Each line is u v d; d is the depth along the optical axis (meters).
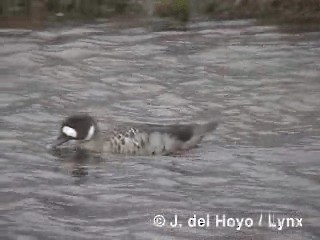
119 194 17.09
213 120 21.42
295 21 30.83
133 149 19.34
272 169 18.34
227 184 17.58
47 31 29.47
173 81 24.52
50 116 21.67
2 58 26.42
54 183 17.64
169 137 19.44
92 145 19.47
